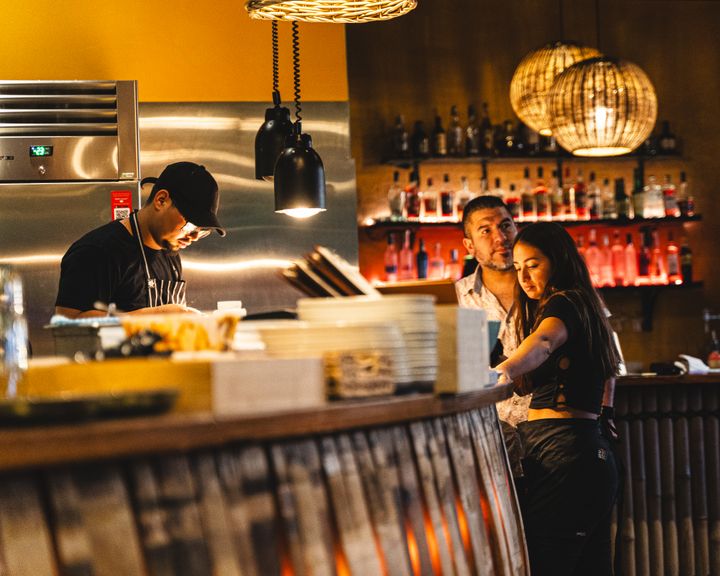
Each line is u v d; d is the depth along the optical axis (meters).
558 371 3.69
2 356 1.79
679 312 7.31
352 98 7.02
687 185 7.40
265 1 3.29
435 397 2.30
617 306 7.29
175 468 1.65
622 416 5.30
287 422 1.78
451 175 7.08
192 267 5.65
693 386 5.35
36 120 5.28
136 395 1.57
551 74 6.41
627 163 7.30
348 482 2.02
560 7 7.27
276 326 2.08
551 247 3.77
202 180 4.36
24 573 1.43
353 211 5.81
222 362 1.70
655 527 5.30
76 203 5.29
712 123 7.38
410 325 2.28
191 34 5.75
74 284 4.29
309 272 2.69
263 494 1.81
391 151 7.00
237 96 5.77
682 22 7.39
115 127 5.34
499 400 2.96
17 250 5.25
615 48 7.34
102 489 1.54
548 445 3.68
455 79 7.14
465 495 2.54
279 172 3.78
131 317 2.12
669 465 5.32
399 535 2.14
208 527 1.68
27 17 5.64
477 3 7.20
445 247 7.00
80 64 5.66
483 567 2.56
